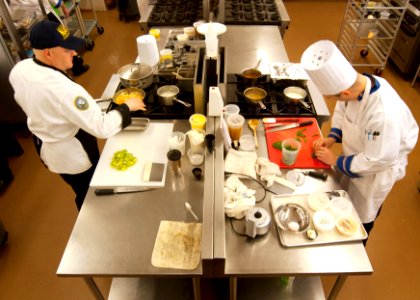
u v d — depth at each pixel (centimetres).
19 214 245
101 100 199
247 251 123
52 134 153
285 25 298
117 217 137
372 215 162
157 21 289
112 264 121
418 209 241
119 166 156
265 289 171
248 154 159
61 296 198
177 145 162
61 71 147
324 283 201
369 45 400
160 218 136
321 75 133
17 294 200
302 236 127
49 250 222
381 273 204
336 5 564
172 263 121
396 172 149
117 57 429
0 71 280
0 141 281
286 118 185
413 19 341
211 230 113
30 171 279
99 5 547
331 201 138
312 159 160
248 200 134
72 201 254
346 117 151
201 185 149
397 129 128
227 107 183
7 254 220
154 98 197
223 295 175
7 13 266
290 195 142
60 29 137
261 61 239
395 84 368
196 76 177
